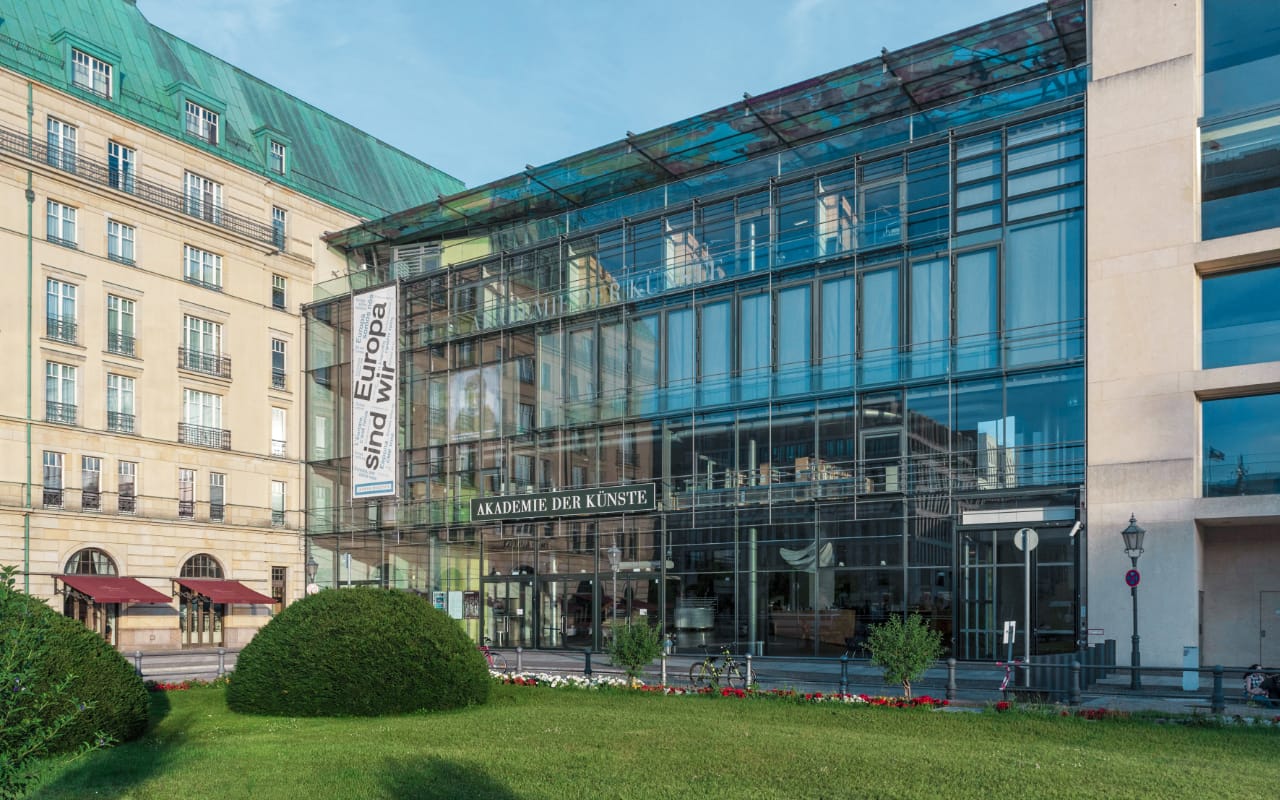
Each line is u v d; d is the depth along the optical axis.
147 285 45.09
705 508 36.47
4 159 39.69
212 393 47.81
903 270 33.03
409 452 46.91
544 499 40.47
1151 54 28.23
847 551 33.00
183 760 13.40
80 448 41.72
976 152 31.97
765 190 36.72
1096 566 27.42
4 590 10.13
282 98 56.41
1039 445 29.77
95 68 44.59
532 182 42.56
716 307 37.34
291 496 50.88
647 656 23.17
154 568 44.00
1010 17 31.08
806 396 34.53
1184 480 26.31
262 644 19.38
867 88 34.75
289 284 52.06
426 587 45.00
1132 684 22.36
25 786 9.12
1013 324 30.66
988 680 24.36
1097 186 28.77
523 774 12.32
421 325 47.34
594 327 40.72
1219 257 26.44
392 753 13.83
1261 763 13.21
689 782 11.83
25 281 40.22
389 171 61.28
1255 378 25.48
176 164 47.03
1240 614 27.77
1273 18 26.97
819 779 11.95
